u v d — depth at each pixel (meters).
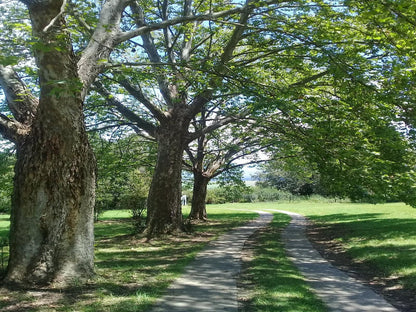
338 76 11.02
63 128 7.66
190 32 16.53
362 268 9.97
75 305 6.21
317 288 7.79
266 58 14.73
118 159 20.95
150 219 16.23
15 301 6.41
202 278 8.42
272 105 11.30
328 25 11.64
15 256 7.58
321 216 27.83
